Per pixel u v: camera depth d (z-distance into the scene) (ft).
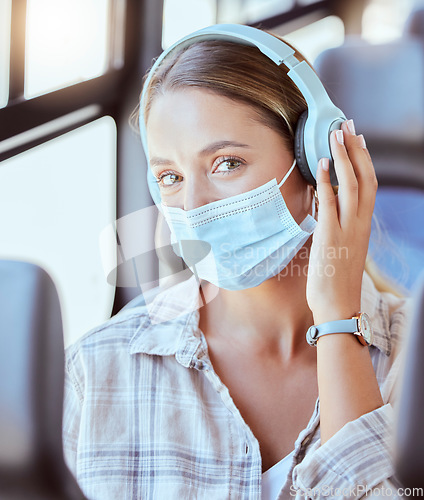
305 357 3.95
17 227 7.41
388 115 6.73
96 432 3.85
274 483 3.64
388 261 5.82
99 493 3.74
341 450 3.34
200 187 3.83
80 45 7.67
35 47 7.22
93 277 7.52
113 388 3.94
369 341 3.57
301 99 3.85
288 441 3.78
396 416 2.56
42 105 7.23
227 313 4.01
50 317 3.30
